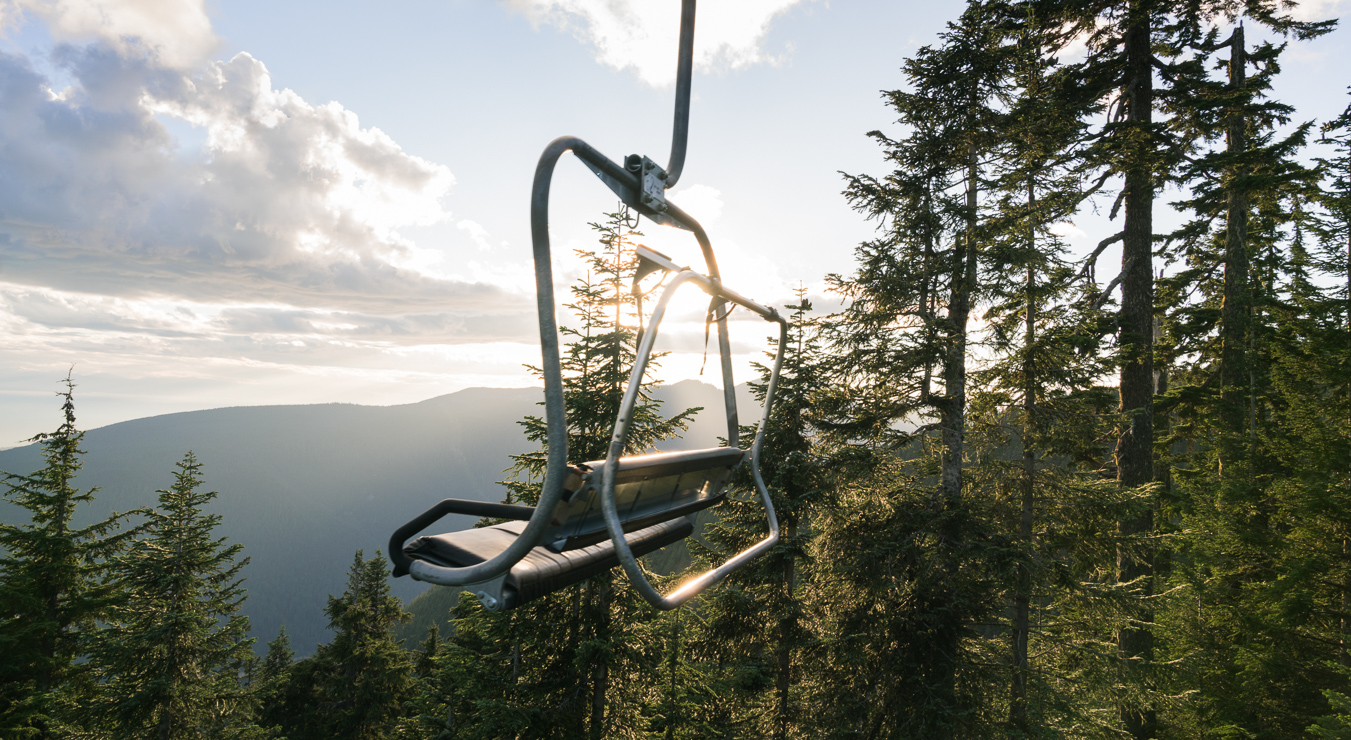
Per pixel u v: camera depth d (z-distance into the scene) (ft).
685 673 45.83
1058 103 47.93
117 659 49.73
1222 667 46.01
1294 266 59.52
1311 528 42.06
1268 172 49.62
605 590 39.99
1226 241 62.69
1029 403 43.21
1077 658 43.06
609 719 41.22
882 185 43.24
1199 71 52.03
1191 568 50.52
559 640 40.22
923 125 43.47
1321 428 42.24
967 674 39.04
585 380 39.47
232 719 57.67
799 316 44.60
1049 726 38.81
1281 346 57.52
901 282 40.83
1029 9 48.65
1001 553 37.60
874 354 42.01
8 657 54.13
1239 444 55.31
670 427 41.65
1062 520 45.01
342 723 91.81
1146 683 41.60
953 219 40.83
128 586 58.85
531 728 37.01
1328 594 41.42
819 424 44.09
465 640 55.26
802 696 43.60
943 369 41.16
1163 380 77.56
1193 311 66.95
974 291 40.29
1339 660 40.50
